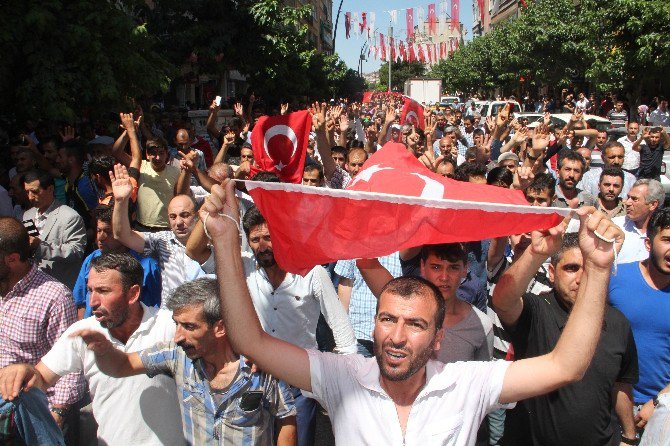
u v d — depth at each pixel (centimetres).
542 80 3344
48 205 596
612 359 346
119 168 488
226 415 317
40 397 296
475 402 259
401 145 388
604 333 349
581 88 3378
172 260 502
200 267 491
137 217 758
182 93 2325
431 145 1034
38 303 400
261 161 714
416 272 477
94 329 348
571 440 346
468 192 355
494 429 452
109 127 1071
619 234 248
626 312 410
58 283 411
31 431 289
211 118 1281
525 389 256
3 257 388
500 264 514
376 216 287
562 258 352
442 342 375
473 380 260
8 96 964
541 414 352
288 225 290
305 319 430
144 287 491
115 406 340
